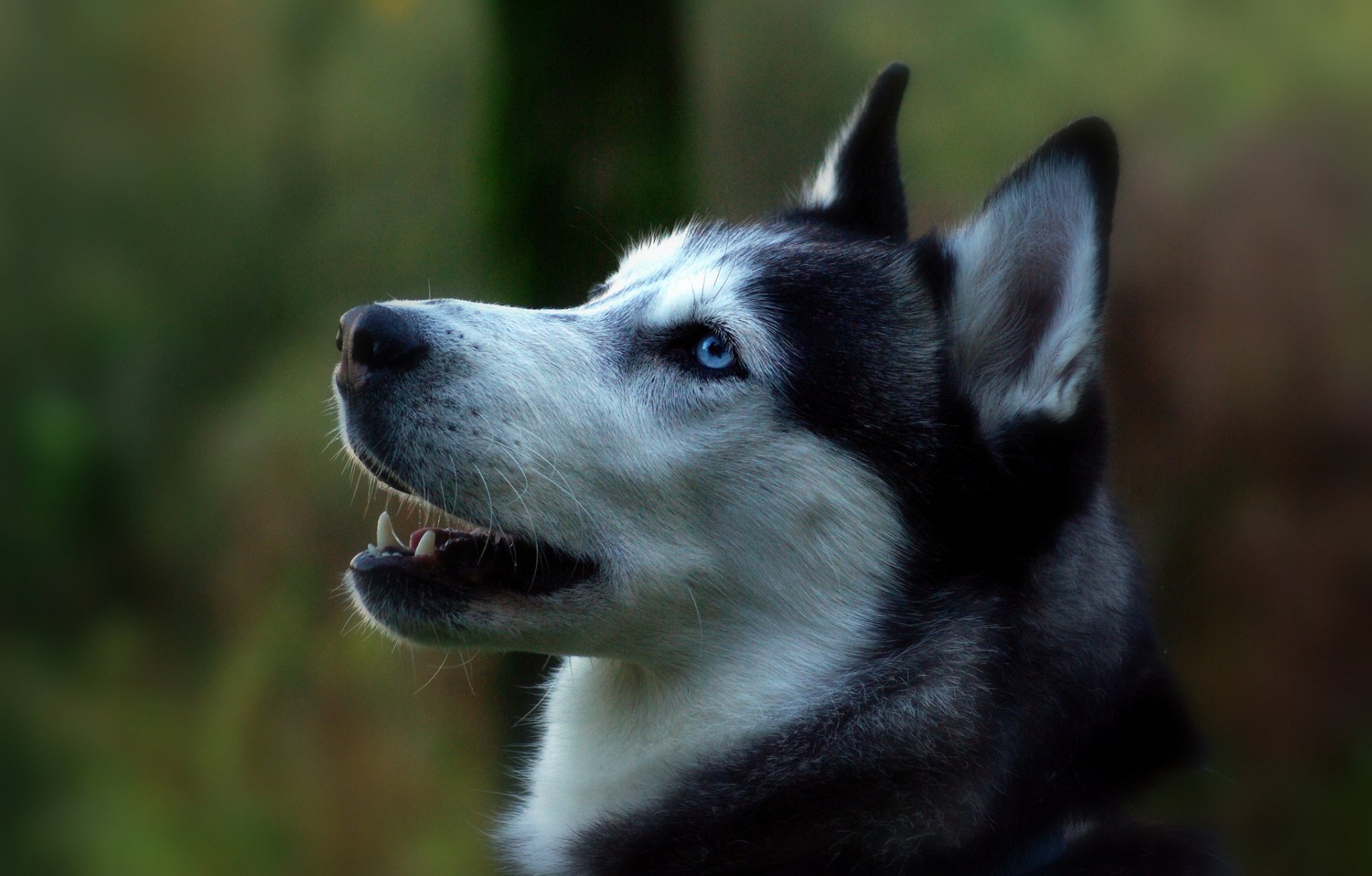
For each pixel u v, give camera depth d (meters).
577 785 5.17
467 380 4.82
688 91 7.51
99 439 13.43
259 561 10.15
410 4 10.84
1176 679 5.35
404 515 9.60
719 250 5.29
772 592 4.88
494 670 7.59
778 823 4.75
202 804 10.35
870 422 4.88
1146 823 4.89
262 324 12.27
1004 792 4.60
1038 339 4.80
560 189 7.27
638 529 4.86
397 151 11.45
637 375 4.95
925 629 4.80
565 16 7.19
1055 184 4.77
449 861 8.79
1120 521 5.18
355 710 9.45
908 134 11.45
